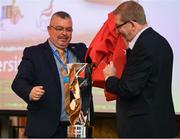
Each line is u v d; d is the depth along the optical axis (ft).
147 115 7.32
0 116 13.30
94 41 8.71
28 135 8.71
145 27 7.63
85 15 12.96
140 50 7.35
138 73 7.30
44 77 8.84
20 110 12.85
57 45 9.06
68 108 7.67
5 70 13.12
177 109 12.37
